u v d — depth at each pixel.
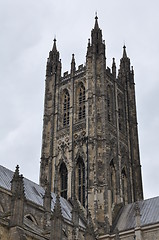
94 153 128.62
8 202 94.06
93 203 120.75
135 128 154.75
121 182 133.38
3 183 102.81
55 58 160.12
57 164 136.75
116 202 128.00
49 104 151.38
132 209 123.81
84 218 121.06
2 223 71.94
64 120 145.75
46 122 147.50
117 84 155.38
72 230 108.00
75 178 130.75
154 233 107.12
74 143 136.38
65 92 151.50
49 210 102.94
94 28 155.00
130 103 158.75
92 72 145.00
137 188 141.25
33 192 113.00
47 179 135.62
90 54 149.12
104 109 136.38
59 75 155.88
